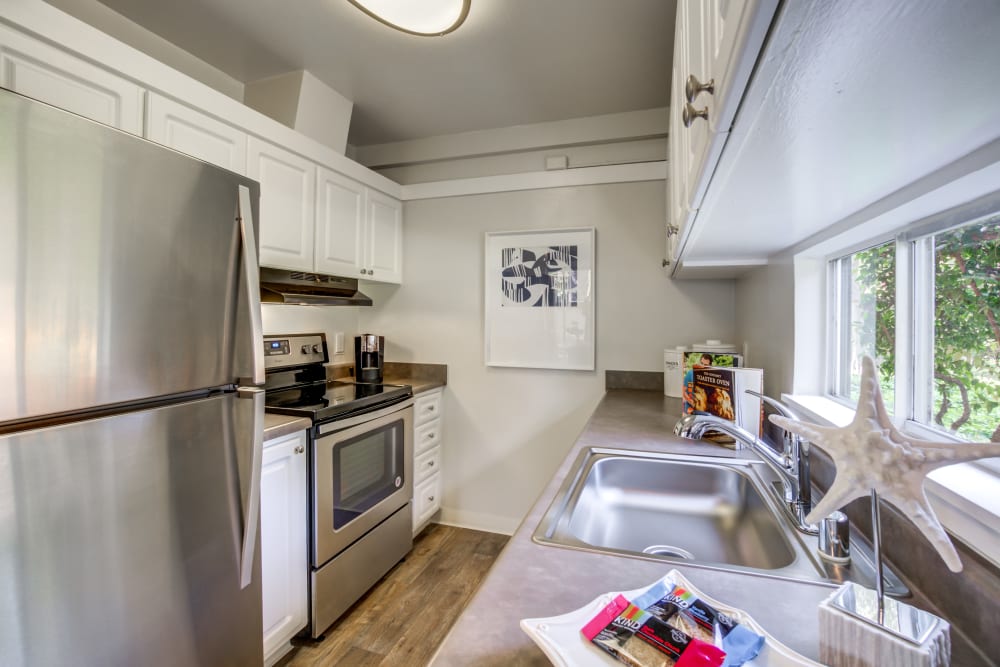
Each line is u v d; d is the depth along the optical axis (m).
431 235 2.89
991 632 0.52
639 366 2.55
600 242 2.60
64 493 0.89
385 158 2.93
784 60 0.42
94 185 0.94
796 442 0.92
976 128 0.57
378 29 1.80
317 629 1.75
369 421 2.06
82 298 0.92
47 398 0.87
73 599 0.91
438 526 2.84
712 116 0.57
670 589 0.58
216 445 1.19
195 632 1.15
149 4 1.66
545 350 2.66
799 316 1.45
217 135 1.67
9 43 1.13
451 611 1.95
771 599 0.61
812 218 1.07
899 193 0.85
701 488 1.21
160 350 1.07
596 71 2.09
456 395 2.85
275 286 1.94
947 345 0.90
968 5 0.33
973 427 0.82
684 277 2.34
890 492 0.43
